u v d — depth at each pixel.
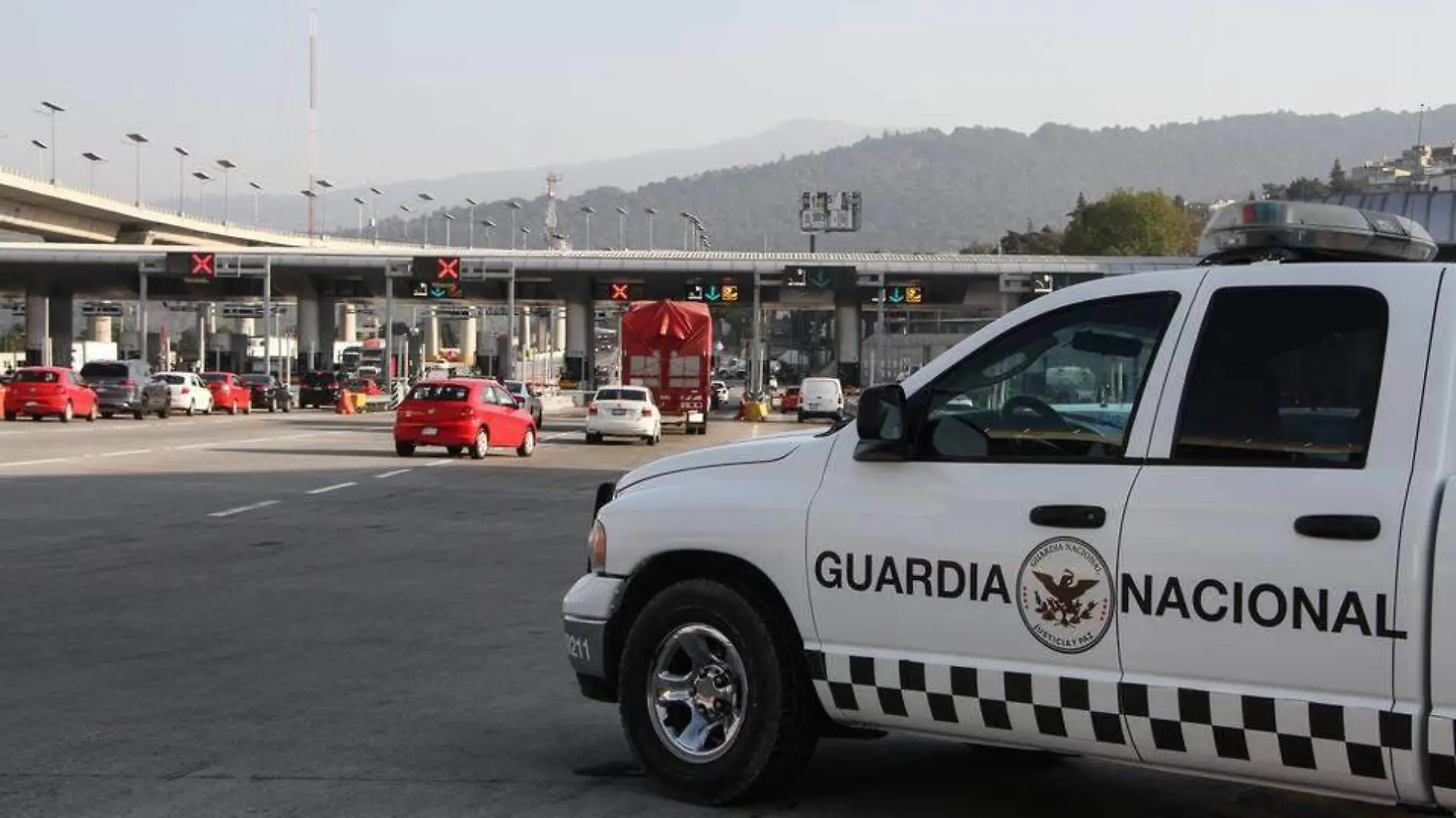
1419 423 4.74
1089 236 137.75
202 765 6.88
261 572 13.59
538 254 90.81
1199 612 4.99
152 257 76.69
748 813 6.18
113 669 9.12
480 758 7.04
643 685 6.38
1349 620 4.70
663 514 6.34
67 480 23.55
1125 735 5.18
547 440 43.91
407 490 23.06
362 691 8.56
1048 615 5.32
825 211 153.88
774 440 6.43
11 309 148.62
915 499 5.70
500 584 12.98
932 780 6.78
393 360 112.69
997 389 5.70
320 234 172.88
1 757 7.00
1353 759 4.71
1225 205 6.13
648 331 48.78
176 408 56.16
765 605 6.10
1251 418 5.09
